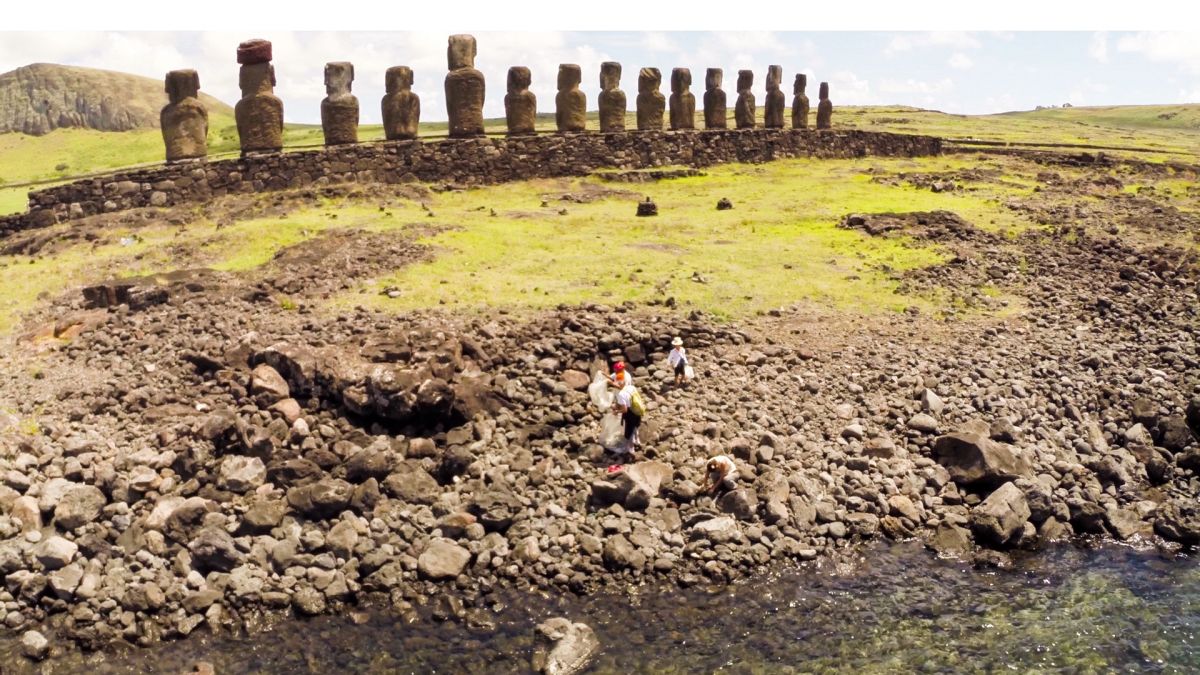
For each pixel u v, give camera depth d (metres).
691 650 13.40
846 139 57.56
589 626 13.87
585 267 28.67
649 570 15.24
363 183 37.28
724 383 21.45
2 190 50.75
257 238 29.50
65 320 23.23
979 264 31.78
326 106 37.84
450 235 31.23
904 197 42.69
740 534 16.11
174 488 16.84
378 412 18.86
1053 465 19.17
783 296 27.22
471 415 19.25
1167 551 16.77
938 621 14.33
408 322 22.98
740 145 50.97
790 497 17.09
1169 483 19.34
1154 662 13.38
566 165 43.28
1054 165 59.09
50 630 13.76
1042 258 32.97
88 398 19.78
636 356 22.34
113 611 14.01
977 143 70.31
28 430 18.31
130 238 29.98
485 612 14.23
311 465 17.14
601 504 16.86
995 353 24.33
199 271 26.17
